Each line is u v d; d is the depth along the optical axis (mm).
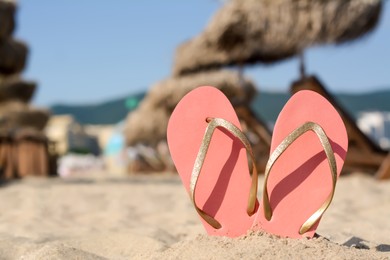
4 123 10156
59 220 3668
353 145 6660
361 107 79250
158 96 12180
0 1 8188
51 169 9664
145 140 14562
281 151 1908
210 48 10320
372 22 6684
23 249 2494
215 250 1756
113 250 2488
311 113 1979
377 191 5020
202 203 1981
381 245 2281
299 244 1806
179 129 2000
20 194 5625
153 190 6098
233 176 1985
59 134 27453
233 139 1991
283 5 6852
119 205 4598
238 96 11508
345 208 3904
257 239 1843
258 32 7137
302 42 6805
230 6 7594
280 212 1943
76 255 2027
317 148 1968
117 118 111125
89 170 17219
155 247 2449
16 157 8898
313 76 6246
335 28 6605
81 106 111500
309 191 1953
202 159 1939
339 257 1704
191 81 11453
